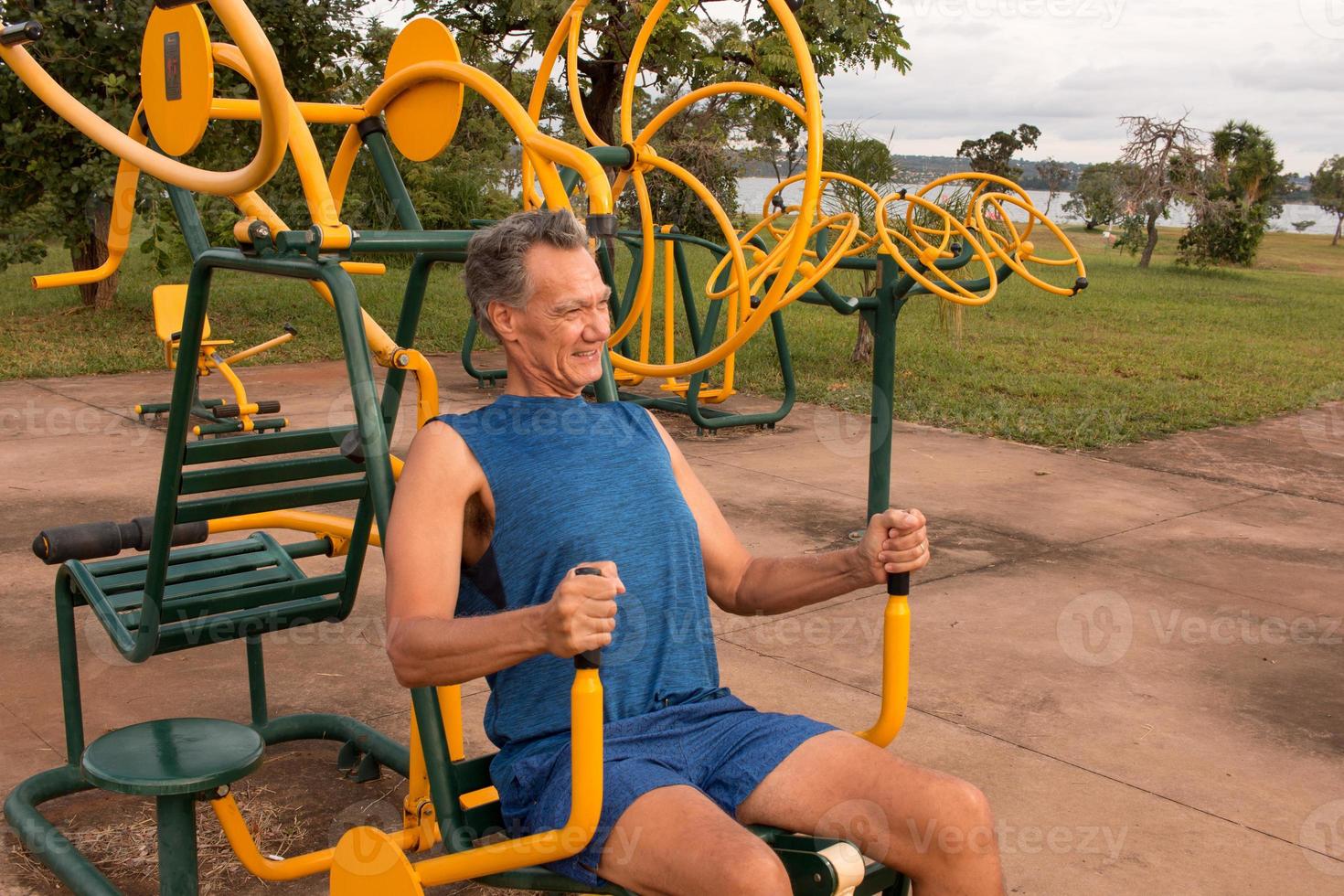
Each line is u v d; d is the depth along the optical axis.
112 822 2.73
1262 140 30.38
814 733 1.81
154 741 2.20
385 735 3.10
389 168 2.64
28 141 9.56
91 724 3.19
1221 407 8.40
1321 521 5.61
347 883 1.74
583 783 1.55
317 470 2.44
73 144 9.71
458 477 1.79
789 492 5.88
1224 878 2.58
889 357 5.16
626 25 10.94
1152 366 10.30
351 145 2.69
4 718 3.21
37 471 5.87
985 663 3.79
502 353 10.01
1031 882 2.55
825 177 6.10
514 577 1.80
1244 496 6.05
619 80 12.23
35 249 10.00
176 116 2.15
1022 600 4.40
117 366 8.89
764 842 1.63
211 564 2.75
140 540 2.61
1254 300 17.95
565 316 1.86
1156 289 19.33
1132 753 3.19
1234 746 3.25
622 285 13.05
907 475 6.29
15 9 9.40
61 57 9.40
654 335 11.09
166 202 9.44
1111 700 3.53
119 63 9.49
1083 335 12.41
